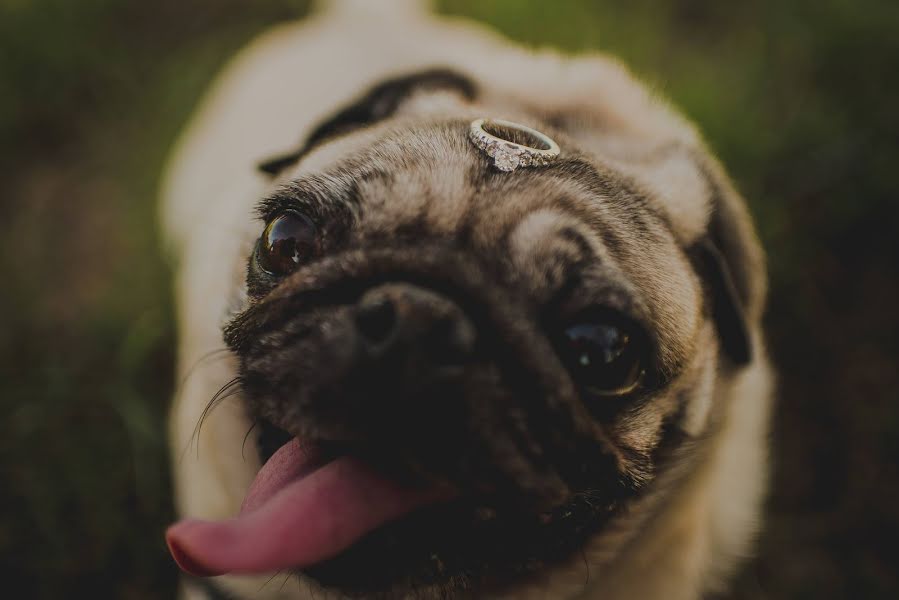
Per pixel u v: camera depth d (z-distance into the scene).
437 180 0.23
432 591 0.25
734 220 0.29
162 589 0.36
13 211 0.51
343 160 0.25
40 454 0.39
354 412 0.21
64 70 0.55
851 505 0.40
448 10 0.58
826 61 0.53
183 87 0.55
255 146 0.39
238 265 0.27
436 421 0.21
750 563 0.38
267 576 0.29
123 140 0.54
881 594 0.37
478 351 0.21
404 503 0.22
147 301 0.45
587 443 0.23
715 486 0.31
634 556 0.28
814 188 0.48
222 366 0.27
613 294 0.23
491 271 0.22
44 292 0.47
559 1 0.59
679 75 0.54
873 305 0.45
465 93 0.31
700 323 0.26
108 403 0.41
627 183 0.26
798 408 0.42
